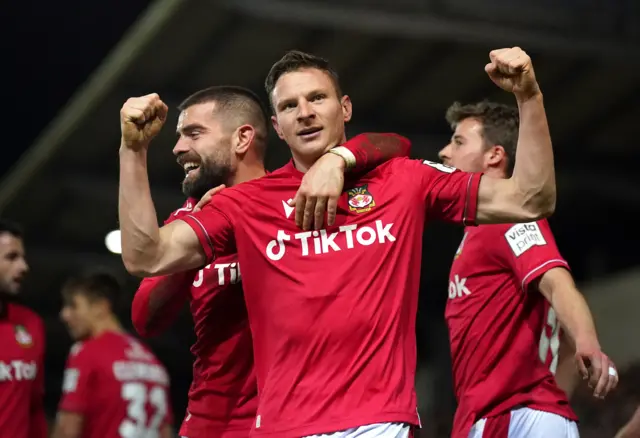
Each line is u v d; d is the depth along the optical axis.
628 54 17.08
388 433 4.61
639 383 11.00
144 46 16.41
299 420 4.68
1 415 9.07
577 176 20.19
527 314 6.32
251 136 6.54
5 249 9.46
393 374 4.74
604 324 17.59
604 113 18.88
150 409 10.38
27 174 20.70
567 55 17.05
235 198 5.12
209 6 15.41
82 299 10.68
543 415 6.16
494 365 6.31
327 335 4.74
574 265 23.05
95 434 10.02
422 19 16.30
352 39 16.61
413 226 4.98
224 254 5.16
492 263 6.38
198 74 17.56
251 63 17.30
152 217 4.82
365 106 18.50
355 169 5.03
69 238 23.73
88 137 19.45
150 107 4.77
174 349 26.89
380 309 4.79
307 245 4.91
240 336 6.05
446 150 7.17
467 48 16.89
